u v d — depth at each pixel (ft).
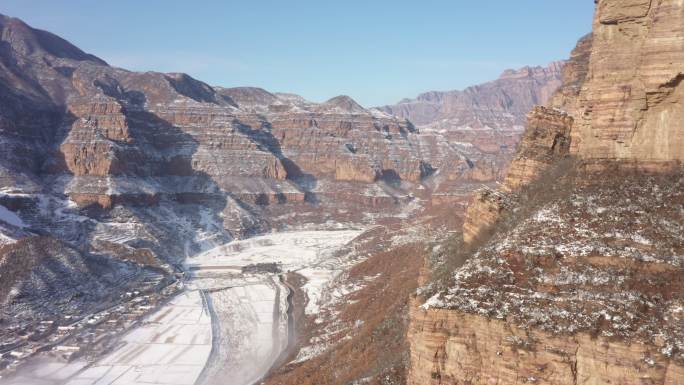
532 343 81.71
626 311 80.59
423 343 90.17
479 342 85.66
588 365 78.28
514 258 95.45
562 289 86.89
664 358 73.87
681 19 100.01
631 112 106.83
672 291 82.33
